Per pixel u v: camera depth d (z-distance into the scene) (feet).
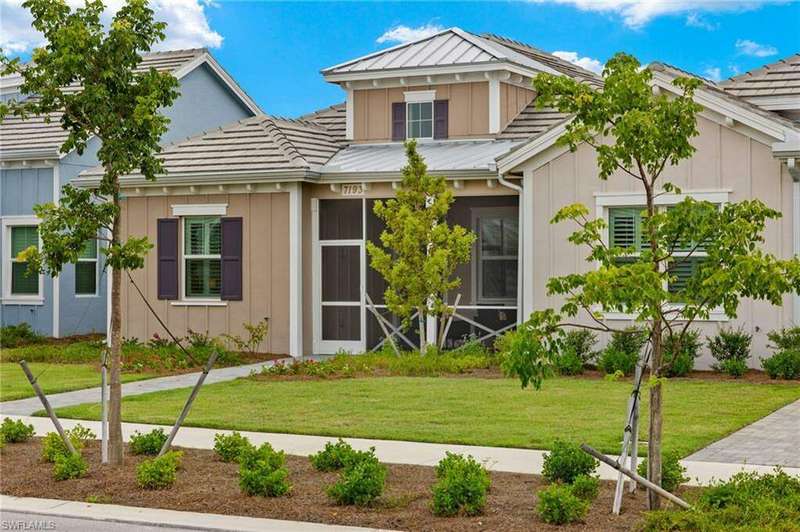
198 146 84.23
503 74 85.51
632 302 27.32
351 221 81.56
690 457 38.09
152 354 73.20
